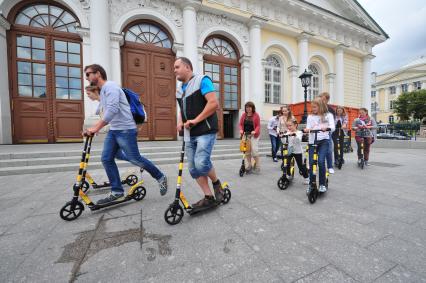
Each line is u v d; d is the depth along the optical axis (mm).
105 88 2602
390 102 50031
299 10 13031
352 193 3422
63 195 3283
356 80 16797
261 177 4477
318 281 1434
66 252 1771
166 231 2139
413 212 2635
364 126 5516
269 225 2271
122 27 9008
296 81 13523
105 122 2568
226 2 10945
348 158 7387
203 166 2426
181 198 2393
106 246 1863
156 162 5887
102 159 2779
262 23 11789
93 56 8102
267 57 13227
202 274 1506
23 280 1436
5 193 3379
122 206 2828
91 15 8070
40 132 8070
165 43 10047
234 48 11984
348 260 1663
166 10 9656
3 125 7469
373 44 17375
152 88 9773
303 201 3037
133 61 9430
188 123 2260
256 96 11828
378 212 2633
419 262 1635
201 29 10641
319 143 3281
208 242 1932
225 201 2947
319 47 14797
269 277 1476
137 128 3121
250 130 4664
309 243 1911
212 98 2334
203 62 11148
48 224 2293
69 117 8398
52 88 8164
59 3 8094
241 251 1789
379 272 1521
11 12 7621
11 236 2035
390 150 10500
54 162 5230
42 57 8047
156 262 1640
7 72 7582
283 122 4973
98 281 1430
